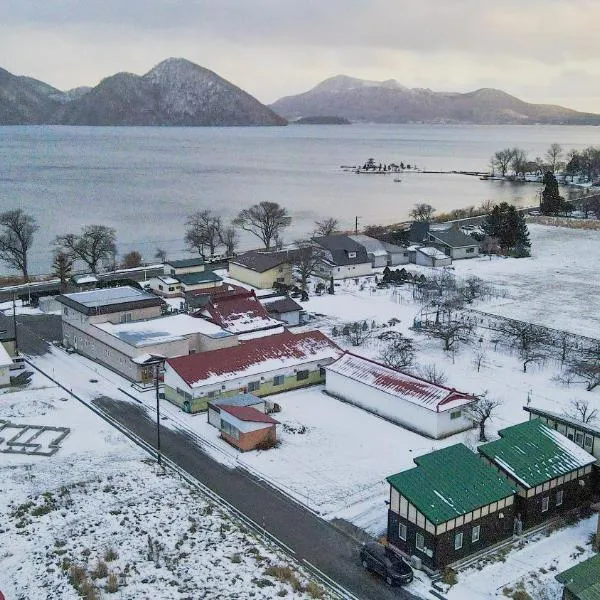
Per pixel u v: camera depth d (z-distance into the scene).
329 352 60.84
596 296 86.62
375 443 48.38
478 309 80.44
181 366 54.47
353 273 95.81
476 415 51.75
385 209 171.62
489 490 36.28
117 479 43.16
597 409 53.03
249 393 55.75
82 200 174.88
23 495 41.19
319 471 44.50
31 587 33.00
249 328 66.75
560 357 64.56
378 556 34.28
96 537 37.12
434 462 37.50
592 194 179.88
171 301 81.88
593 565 31.64
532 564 35.00
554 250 114.94
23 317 77.44
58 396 55.88
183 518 38.97
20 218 120.81
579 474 40.09
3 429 49.78
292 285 88.62
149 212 157.75
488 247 110.31
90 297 68.88
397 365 60.44
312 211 166.38
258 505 40.53
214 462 45.62
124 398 55.84
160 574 34.06
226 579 33.62
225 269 99.25
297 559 35.59
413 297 84.12
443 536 34.22
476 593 32.69
